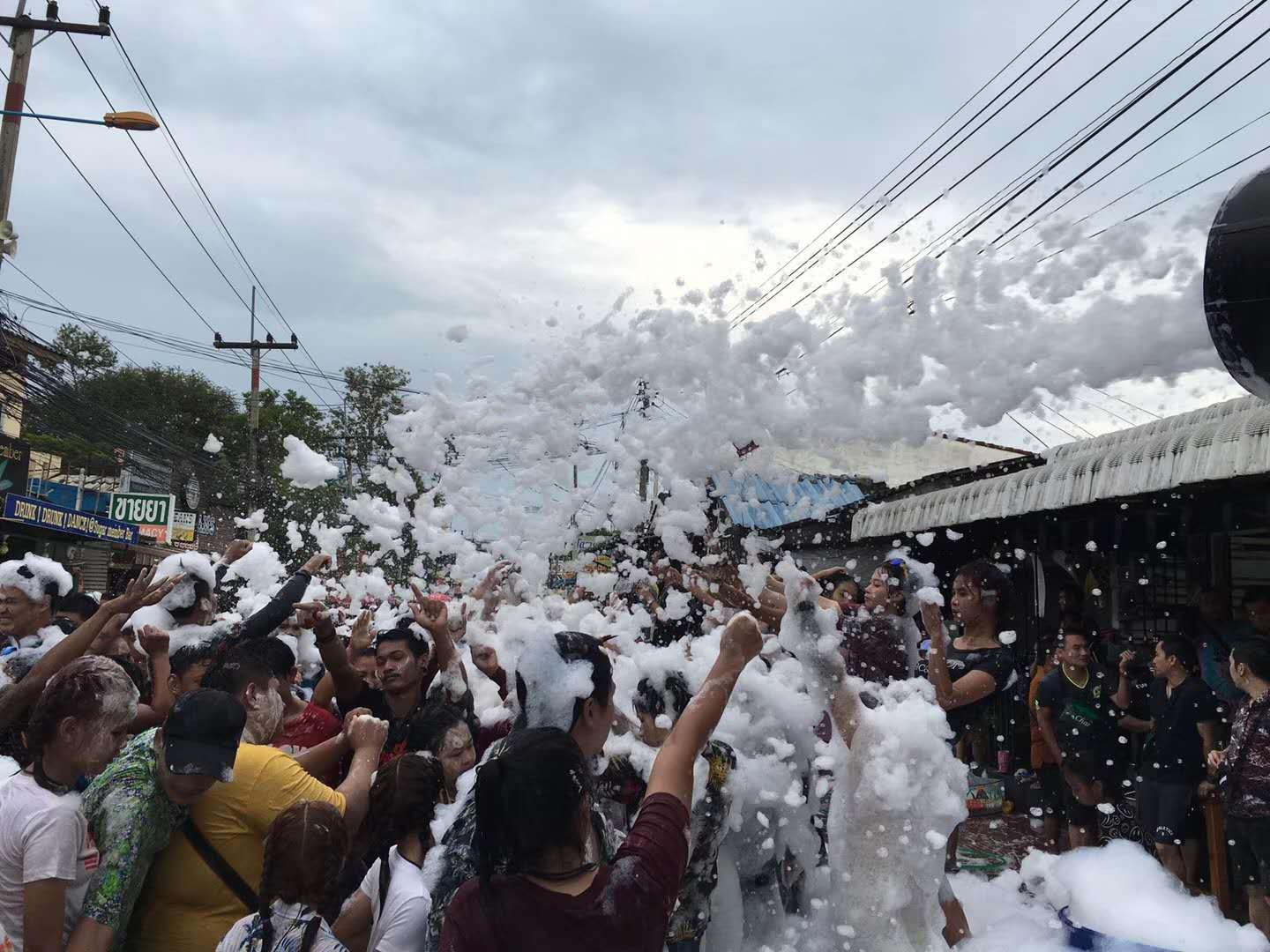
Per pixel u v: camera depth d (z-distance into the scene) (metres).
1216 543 5.80
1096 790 4.72
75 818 2.13
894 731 2.79
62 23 11.05
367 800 2.54
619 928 1.54
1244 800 3.82
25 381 16.05
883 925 2.72
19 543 17.73
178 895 2.28
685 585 3.11
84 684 2.16
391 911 2.19
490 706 3.34
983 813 5.98
